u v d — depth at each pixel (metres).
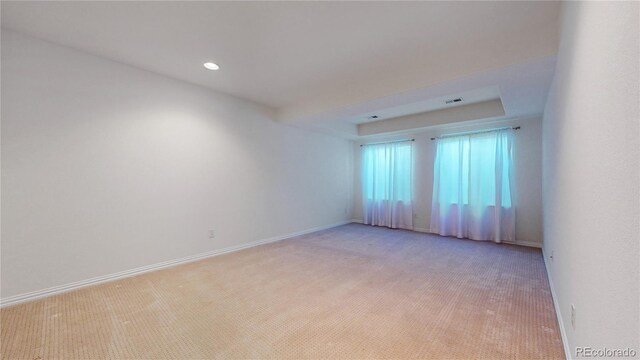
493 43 2.28
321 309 2.10
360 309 2.09
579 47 1.24
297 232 4.82
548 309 2.05
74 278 2.47
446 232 4.74
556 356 1.51
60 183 2.40
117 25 2.10
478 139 4.41
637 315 0.60
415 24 2.08
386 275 2.82
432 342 1.66
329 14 1.96
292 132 4.73
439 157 4.84
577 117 1.29
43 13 1.94
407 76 2.83
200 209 3.43
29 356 1.54
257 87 3.46
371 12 1.94
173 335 1.75
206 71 2.98
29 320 1.92
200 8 1.89
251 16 1.98
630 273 0.65
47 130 2.33
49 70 2.34
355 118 5.05
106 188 2.67
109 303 2.20
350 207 6.23
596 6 0.95
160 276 2.81
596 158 0.96
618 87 0.73
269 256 3.54
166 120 3.12
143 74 2.92
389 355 1.54
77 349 1.61
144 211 2.94
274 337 1.73
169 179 3.14
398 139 5.59
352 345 1.64
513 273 2.84
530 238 3.99
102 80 2.64
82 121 2.52
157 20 2.03
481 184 4.35
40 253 2.29
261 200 4.20
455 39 2.30
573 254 1.40
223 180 3.69
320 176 5.36
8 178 2.15
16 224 2.19
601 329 0.89
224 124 3.70
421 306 2.13
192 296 2.34
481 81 2.54
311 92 3.66
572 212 1.43
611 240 0.79
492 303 2.16
